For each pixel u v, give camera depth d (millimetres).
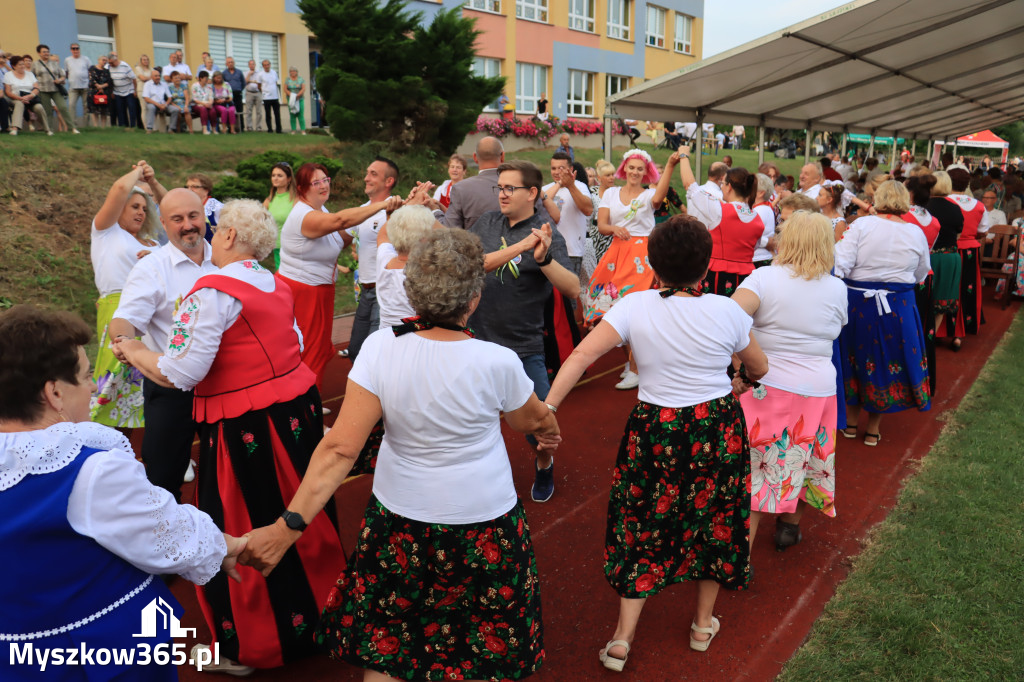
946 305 7137
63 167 10094
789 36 8203
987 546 3623
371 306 5387
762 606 3244
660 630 3102
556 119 23938
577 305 8836
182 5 17078
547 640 3029
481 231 3980
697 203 5508
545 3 25938
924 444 5062
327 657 2875
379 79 13648
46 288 7805
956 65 11547
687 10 32469
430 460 2051
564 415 5738
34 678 1562
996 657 2826
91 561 1572
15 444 1492
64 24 15242
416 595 2104
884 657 2852
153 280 3236
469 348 2064
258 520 2598
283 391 2646
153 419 3111
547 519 4051
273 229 2738
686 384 2639
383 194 5348
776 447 3416
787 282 3297
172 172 11234
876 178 7242
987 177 11031
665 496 2686
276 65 19203
